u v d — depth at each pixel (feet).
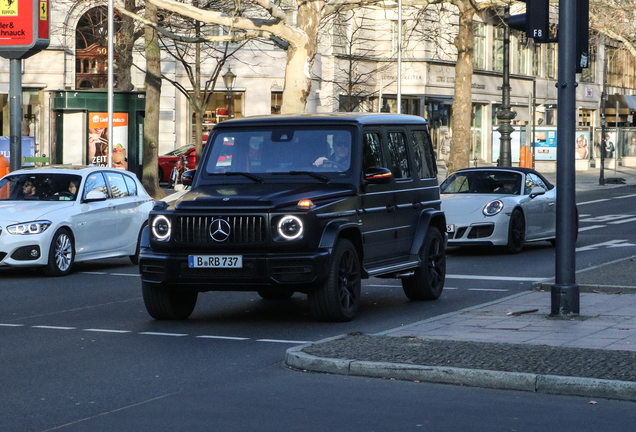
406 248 43.45
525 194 68.54
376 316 39.88
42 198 57.88
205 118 172.96
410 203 43.80
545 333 32.99
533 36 36.78
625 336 32.22
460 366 26.99
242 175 40.04
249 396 25.31
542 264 60.49
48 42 83.71
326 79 176.04
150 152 110.83
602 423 22.40
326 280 36.88
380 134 42.04
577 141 199.21
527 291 45.37
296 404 24.36
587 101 254.47
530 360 27.58
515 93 225.76
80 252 57.47
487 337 32.24
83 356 31.32
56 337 35.17
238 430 21.83
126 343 33.81
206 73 169.58
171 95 169.27
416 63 184.85
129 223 62.03
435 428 22.02
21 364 29.99
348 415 23.22
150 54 110.32
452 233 65.36
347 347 30.14
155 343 33.81
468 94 120.67
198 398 25.11
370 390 25.90
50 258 54.95
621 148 215.72
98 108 106.73
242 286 36.42
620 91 273.33
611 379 25.09
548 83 241.76
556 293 36.94
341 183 39.19
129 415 23.30
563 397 25.02
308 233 36.14
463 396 25.17
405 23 183.32
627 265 53.78
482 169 70.64
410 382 26.84
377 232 40.60
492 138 217.56
